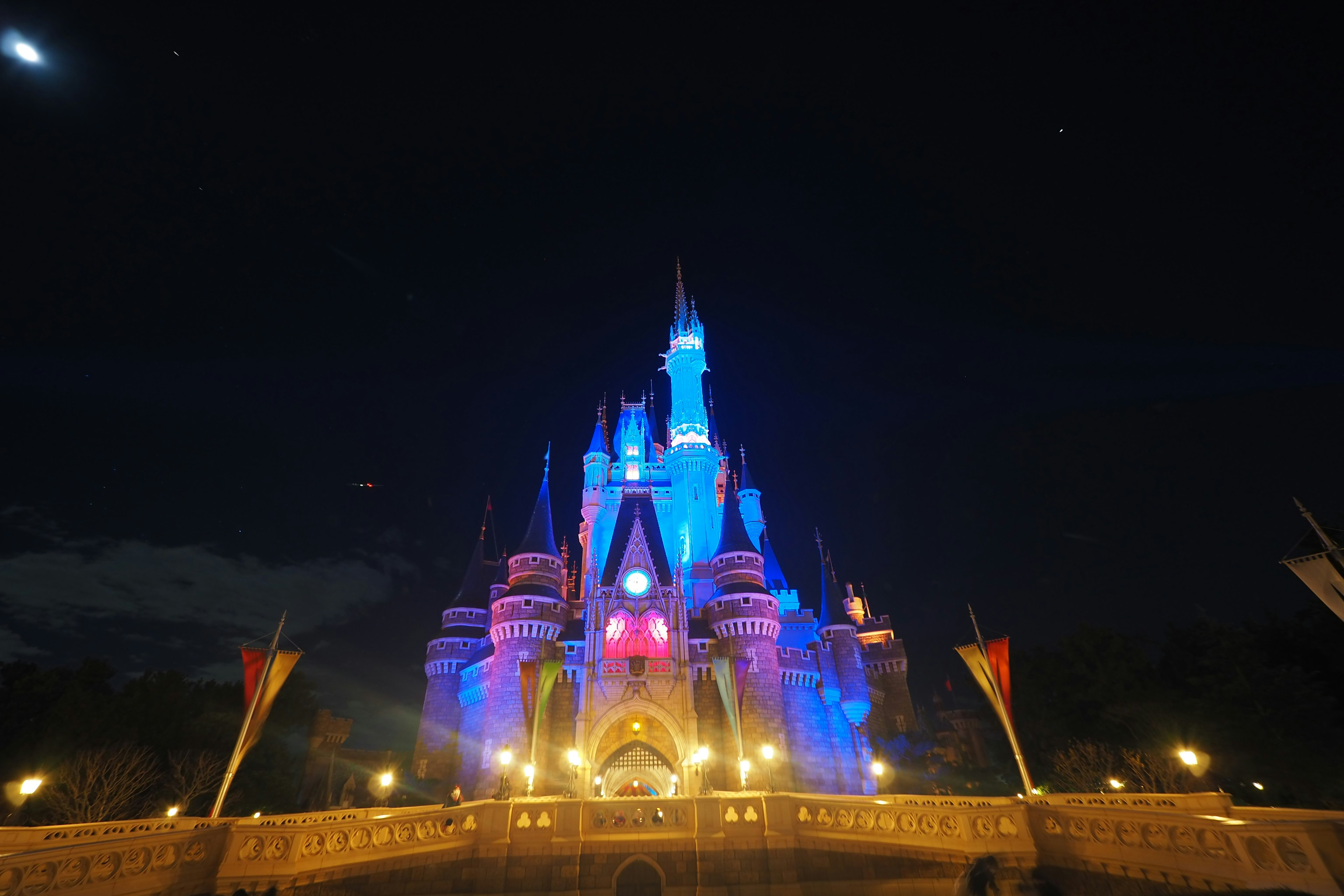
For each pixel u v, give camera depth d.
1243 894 11.56
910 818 22.78
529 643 60.81
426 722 68.00
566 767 57.16
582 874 23.02
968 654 25.89
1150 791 37.88
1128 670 42.06
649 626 63.72
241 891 15.45
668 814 24.50
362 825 21.94
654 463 91.31
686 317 102.44
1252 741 34.25
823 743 61.97
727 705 54.88
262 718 23.17
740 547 68.44
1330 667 38.12
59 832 19.23
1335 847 12.93
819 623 72.88
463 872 22.67
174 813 39.62
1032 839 20.44
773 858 23.42
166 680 52.09
